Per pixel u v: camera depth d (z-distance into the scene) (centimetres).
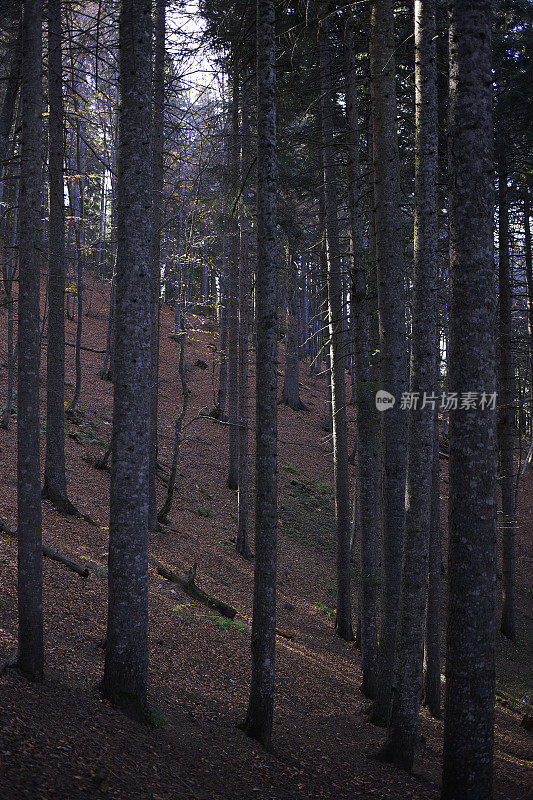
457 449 591
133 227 750
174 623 1176
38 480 730
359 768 848
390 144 972
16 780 502
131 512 755
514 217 2178
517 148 1886
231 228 1891
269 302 841
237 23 1087
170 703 861
